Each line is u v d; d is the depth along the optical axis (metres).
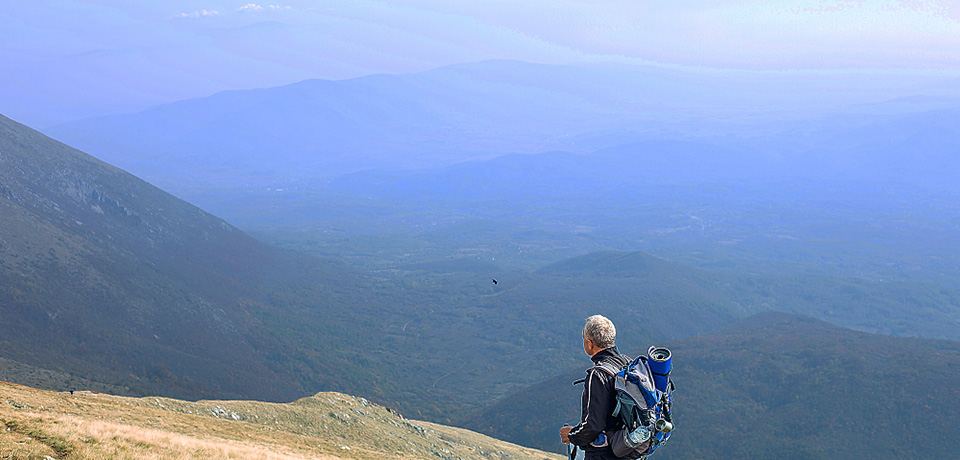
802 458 154.50
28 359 168.50
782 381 198.75
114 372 192.25
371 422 53.69
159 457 13.23
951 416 158.00
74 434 13.05
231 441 28.91
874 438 159.00
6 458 10.49
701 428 182.12
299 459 22.97
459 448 62.78
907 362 189.25
